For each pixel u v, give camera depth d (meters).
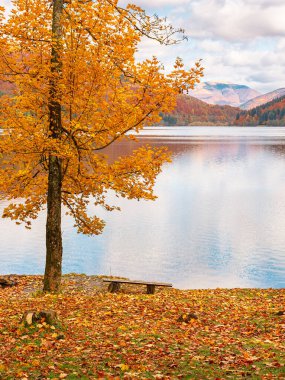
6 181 13.34
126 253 28.22
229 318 11.01
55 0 12.88
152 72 11.73
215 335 9.47
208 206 44.56
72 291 15.06
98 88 12.27
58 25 12.80
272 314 11.28
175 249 29.03
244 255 27.66
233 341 8.98
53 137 13.05
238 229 34.72
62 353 8.03
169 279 23.41
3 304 12.45
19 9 12.38
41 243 30.69
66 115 13.37
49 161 13.81
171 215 40.41
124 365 7.35
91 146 13.25
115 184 13.08
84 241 31.06
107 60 11.80
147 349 8.34
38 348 8.18
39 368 7.23
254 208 43.19
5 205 40.41
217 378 6.83
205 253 28.30
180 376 6.96
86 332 9.39
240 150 116.19
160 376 6.96
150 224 36.59
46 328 9.09
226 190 54.69
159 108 12.18
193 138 179.00
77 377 6.90
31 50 12.06
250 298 14.09
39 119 12.98
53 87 12.04
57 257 14.12
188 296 14.05
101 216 39.94
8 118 12.22
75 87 12.07
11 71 12.15
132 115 12.33
